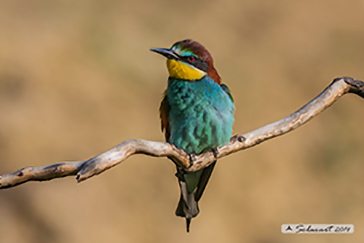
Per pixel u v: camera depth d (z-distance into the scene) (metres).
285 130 5.36
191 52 6.20
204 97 6.14
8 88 13.18
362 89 5.16
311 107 5.24
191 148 6.22
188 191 6.56
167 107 6.45
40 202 10.70
